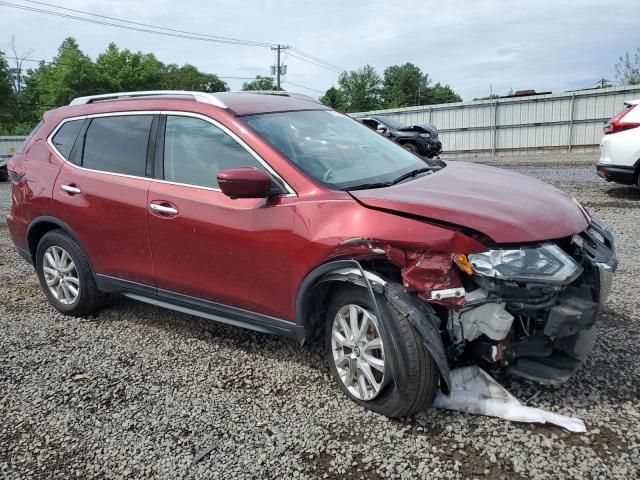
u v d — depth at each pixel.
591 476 2.47
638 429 2.77
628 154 8.80
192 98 3.93
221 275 3.56
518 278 2.66
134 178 4.02
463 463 2.62
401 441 2.81
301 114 4.07
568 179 11.31
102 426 3.11
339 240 2.94
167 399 3.35
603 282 3.05
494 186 3.35
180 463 2.76
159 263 3.90
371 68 86.31
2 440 3.05
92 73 58.03
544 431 2.80
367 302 2.98
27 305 5.15
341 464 2.68
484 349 2.89
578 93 20.02
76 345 4.20
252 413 3.15
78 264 4.51
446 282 2.72
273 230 3.24
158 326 4.49
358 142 4.03
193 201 3.62
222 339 4.17
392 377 2.88
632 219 7.32
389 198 2.97
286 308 3.31
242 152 3.50
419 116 24.16
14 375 3.77
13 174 4.93
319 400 3.24
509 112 21.69
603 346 3.63
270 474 2.64
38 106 59.59
